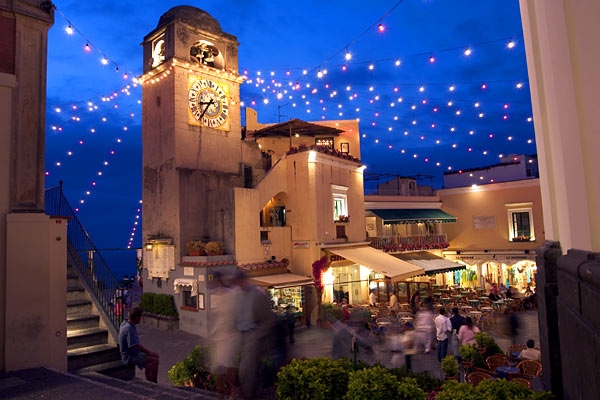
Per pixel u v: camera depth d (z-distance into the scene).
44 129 8.27
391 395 5.17
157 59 24.58
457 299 25.42
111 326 8.83
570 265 4.04
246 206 22.14
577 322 3.79
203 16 24.41
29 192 7.95
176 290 21.09
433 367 13.16
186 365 8.38
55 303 7.91
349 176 27.34
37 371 7.22
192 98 23.47
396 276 22.05
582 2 4.13
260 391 5.84
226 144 24.88
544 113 5.68
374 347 15.68
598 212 4.07
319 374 5.56
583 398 3.65
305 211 23.86
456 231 33.81
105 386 6.36
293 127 27.72
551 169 5.63
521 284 30.89
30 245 7.71
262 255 22.62
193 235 22.42
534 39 5.76
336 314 17.22
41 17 8.37
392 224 30.81
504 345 17.12
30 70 8.21
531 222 30.25
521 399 4.57
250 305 5.86
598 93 4.07
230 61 25.36
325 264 23.42
